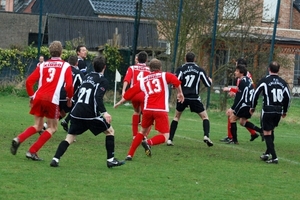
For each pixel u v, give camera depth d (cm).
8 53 5369
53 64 2067
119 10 8331
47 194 1603
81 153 2359
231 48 5359
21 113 3900
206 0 5441
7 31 7819
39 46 5119
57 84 2059
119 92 5506
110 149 2034
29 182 1738
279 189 1891
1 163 2011
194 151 2652
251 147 2966
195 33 5484
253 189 1864
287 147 3111
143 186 1797
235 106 3044
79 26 7312
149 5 5841
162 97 2239
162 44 6159
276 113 2403
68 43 5969
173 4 5525
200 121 4341
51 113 2078
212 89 5369
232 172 2150
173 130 2800
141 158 2338
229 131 3122
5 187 1655
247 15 5406
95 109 1959
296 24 8725
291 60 7112
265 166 2347
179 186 1830
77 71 2608
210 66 4984
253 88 3036
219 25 5391
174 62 4953
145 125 2262
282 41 7269
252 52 5369
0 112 3862
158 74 2233
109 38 7312
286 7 8362
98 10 8262
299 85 7269
